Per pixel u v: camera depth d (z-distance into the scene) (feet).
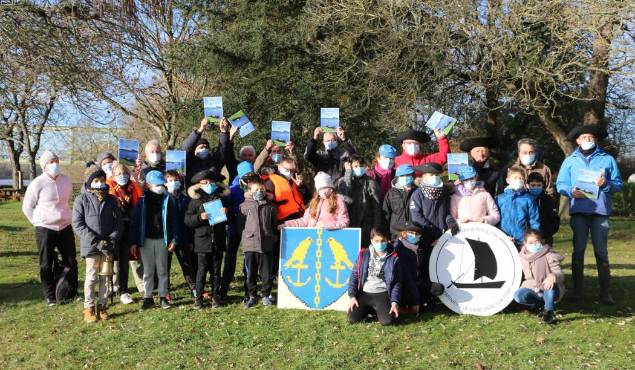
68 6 47.29
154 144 26.86
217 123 27.99
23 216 88.02
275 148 28.35
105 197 24.76
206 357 19.86
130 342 21.49
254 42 59.31
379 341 20.52
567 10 52.95
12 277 34.65
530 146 24.07
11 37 41.81
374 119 62.75
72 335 22.53
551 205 24.08
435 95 62.34
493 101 63.41
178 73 70.49
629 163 103.55
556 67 55.16
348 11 59.00
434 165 23.36
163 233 25.07
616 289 26.81
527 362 18.47
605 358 18.66
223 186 25.11
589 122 64.08
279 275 24.49
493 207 23.50
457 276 22.94
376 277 22.30
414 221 23.47
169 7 73.31
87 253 24.12
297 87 60.18
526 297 21.80
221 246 25.23
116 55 55.11
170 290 28.66
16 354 21.22
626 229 67.15
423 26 58.03
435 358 19.01
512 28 54.54
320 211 24.34
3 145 136.67
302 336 21.22
